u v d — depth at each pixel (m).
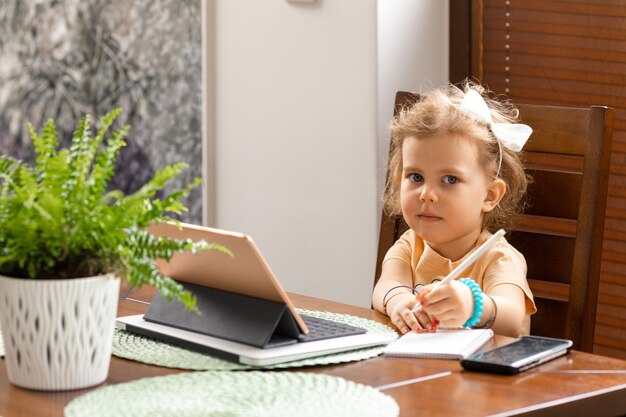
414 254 1.94
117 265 1.31
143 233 1.33
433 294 1.58
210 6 3.02
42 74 3.17
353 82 2.72
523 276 1.81
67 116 3.17
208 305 1.54
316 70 2.81
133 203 1.30
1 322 1.34
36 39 3.16
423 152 1.80
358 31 2.70
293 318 1.46
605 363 1.43
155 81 3.12
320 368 1.41
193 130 3.09
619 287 2.61
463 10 2.76
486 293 1.79
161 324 1.58
